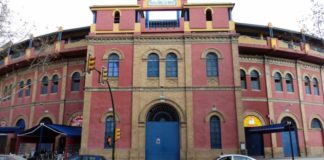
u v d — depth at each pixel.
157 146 24.38
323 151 32.19
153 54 26.38
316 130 32.62
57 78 32.38
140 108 24.89
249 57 31.36
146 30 26.78
